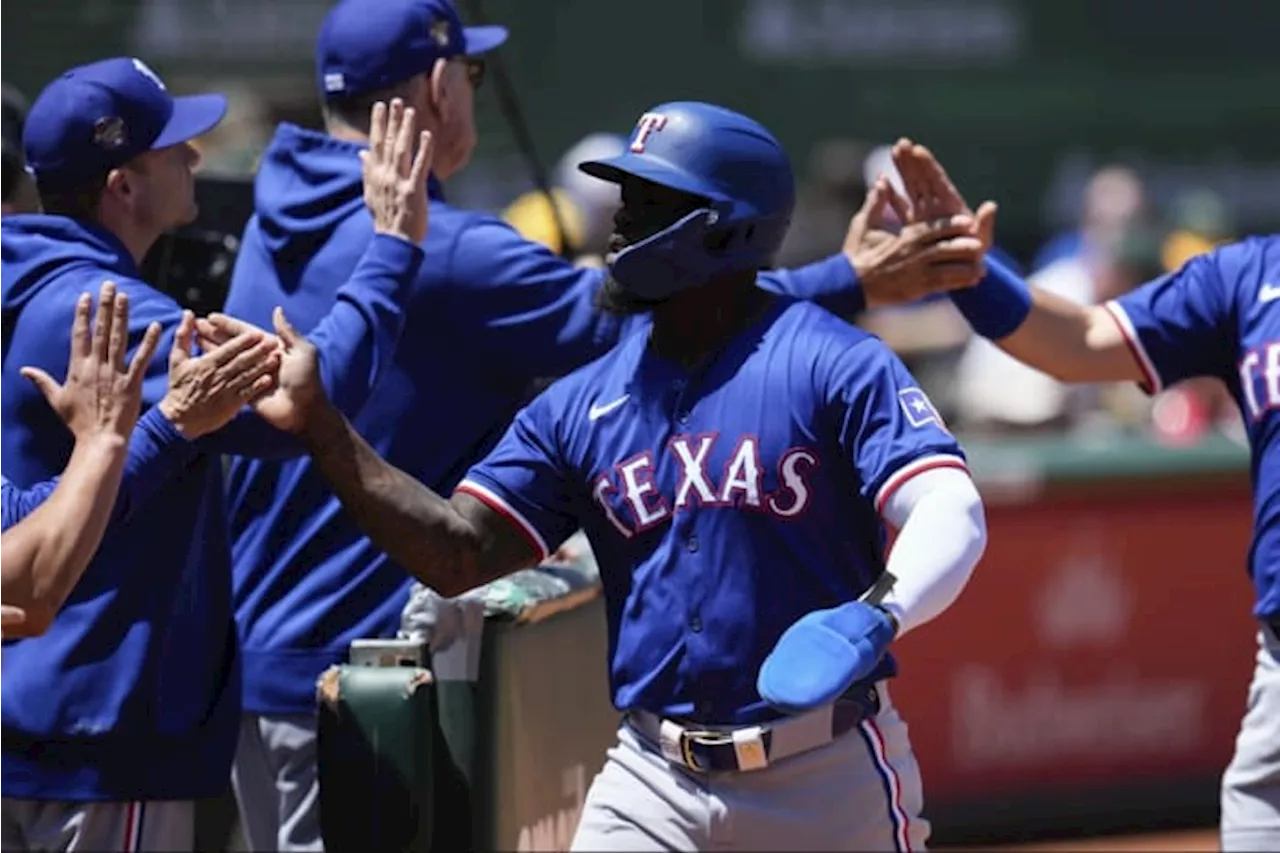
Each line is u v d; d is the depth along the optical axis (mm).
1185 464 30375
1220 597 30609
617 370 14648
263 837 18078
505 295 17578
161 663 15711
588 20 47062
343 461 14695
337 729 15617
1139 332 18188
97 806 15695
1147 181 52406
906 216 18500
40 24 33781
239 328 15055
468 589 14828
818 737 13891
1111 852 29328
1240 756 17391
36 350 15688
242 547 17984
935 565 13219
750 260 14328
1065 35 51719
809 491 13930
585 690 18500
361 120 18375
